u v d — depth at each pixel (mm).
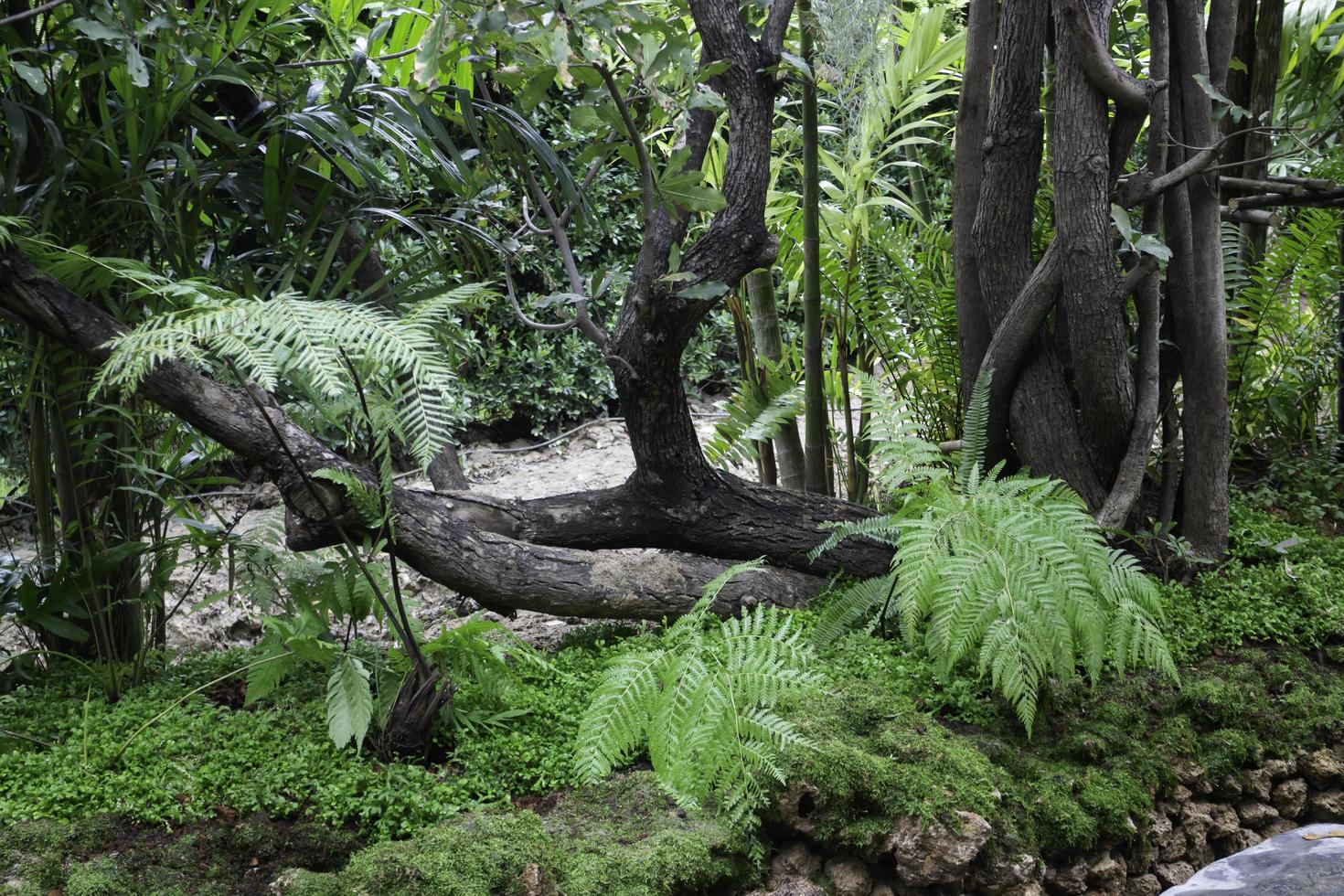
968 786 2561
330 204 3549
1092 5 3453
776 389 4258
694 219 4172
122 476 3262
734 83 3336
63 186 2928
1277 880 2400
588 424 7621
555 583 3408
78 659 3137
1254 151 4410
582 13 2701
